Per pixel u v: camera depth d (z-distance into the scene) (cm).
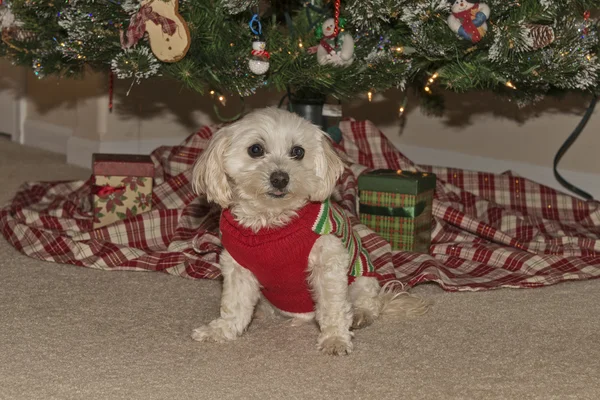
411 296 173
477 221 217
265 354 156
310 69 191
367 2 181
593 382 147
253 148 157
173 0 183
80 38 189
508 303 180
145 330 163
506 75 192
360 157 248
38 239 201
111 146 288
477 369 151
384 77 194
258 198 154
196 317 170
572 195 263
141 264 194
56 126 319
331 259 157
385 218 205
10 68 337
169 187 228
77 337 159
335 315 157
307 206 159
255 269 159
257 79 193
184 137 298
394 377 148
